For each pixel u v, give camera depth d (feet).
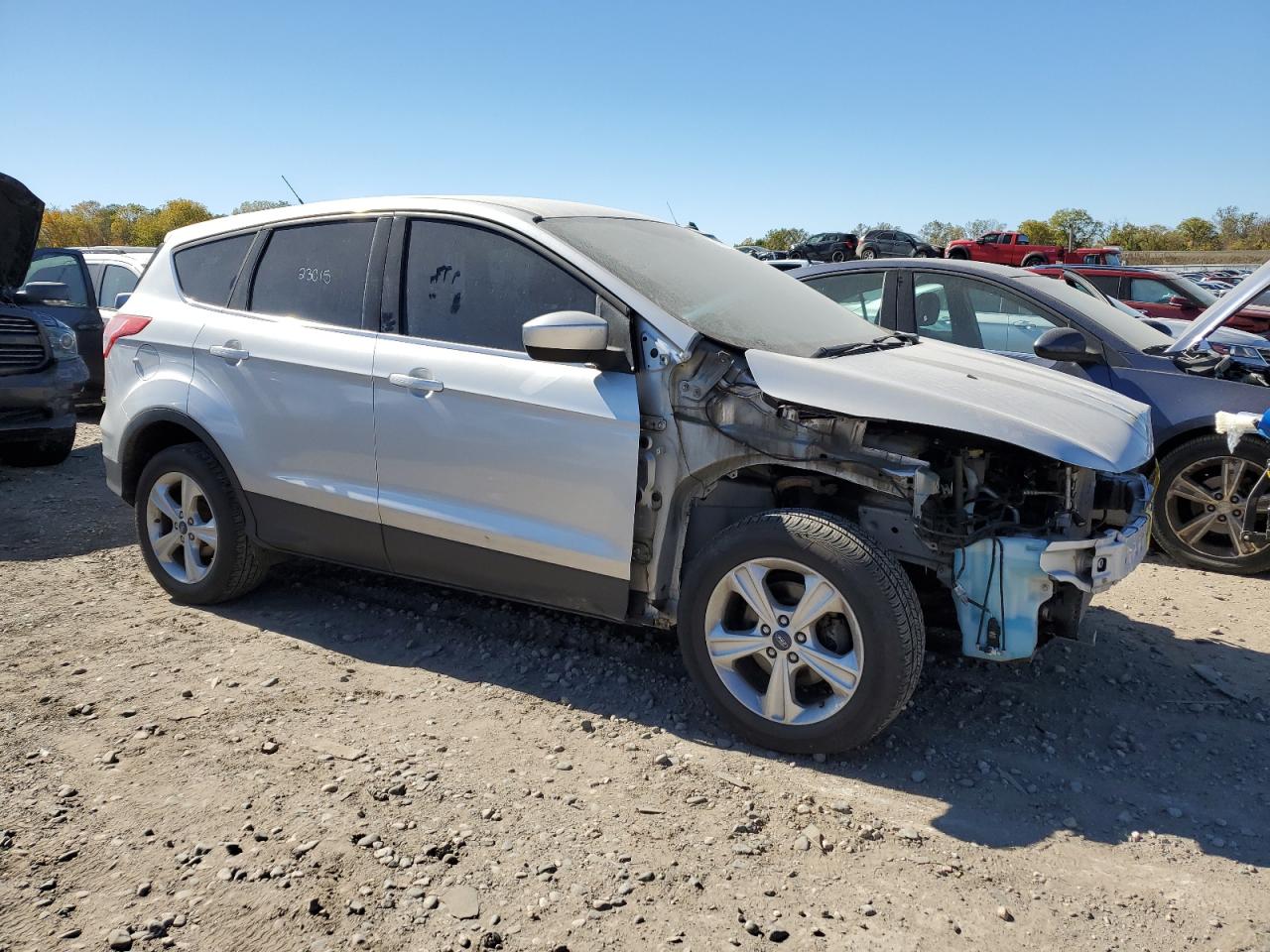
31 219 25.39
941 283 20.67
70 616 14.33
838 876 8.43
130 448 15.02
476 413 11.79
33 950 7.23
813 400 10.11
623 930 7.63
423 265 12.70
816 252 135.23
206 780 9.71
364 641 13.52
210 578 14.34
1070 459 9.58
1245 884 8.44
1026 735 11.18
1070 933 7.73
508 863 8.46
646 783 9.88
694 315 11.35
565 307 11.60
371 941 7.44
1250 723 11.59
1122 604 15.88
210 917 7.65
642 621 11.42
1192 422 17.48
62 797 9.34
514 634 13.71
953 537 9.98
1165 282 37.99
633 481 10.82
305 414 13.15
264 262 14.16
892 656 9.67
